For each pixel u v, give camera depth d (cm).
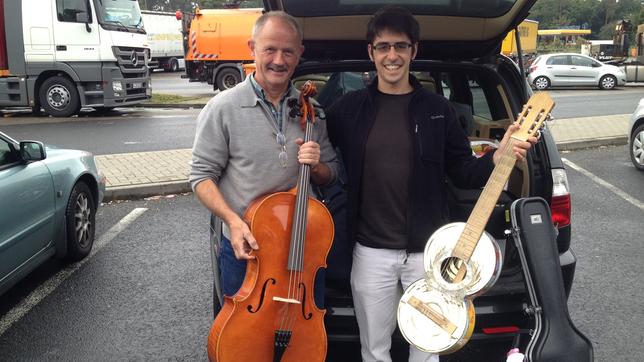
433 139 245
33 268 400
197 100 1675
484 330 273
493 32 327
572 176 761
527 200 249
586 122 1195
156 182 684
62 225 433
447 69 348
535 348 237
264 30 231
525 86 339
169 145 952
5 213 354
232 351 226
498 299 276
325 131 255
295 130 241
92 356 329
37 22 1260
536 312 243
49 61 1274
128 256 479
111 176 715
